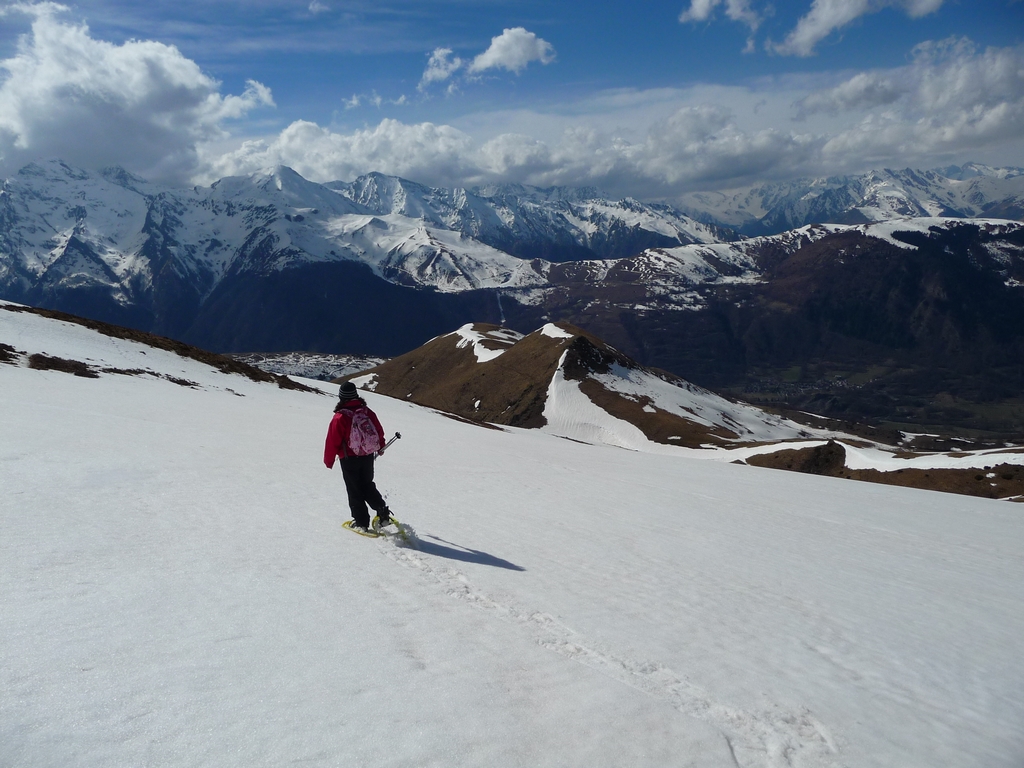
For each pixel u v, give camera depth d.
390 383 190.50
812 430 175.62
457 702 4.39
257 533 8.84
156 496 10.70
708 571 10.02
